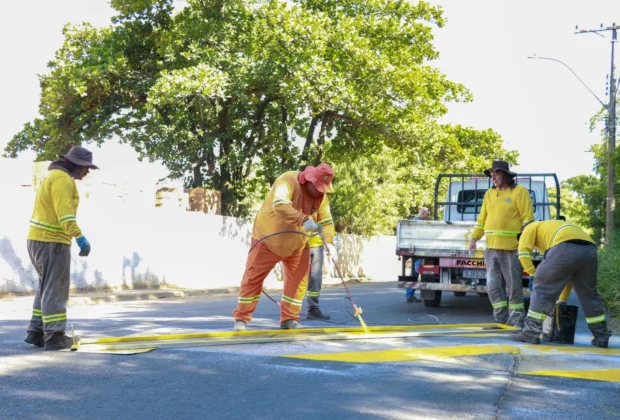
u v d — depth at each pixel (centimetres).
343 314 1060
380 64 2269
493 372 555
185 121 2322
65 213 596
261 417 417
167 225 1769
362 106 2220
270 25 2200
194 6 2253
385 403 453
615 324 984
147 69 2336
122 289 1602
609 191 2711
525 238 741
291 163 2514
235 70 2111
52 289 610
